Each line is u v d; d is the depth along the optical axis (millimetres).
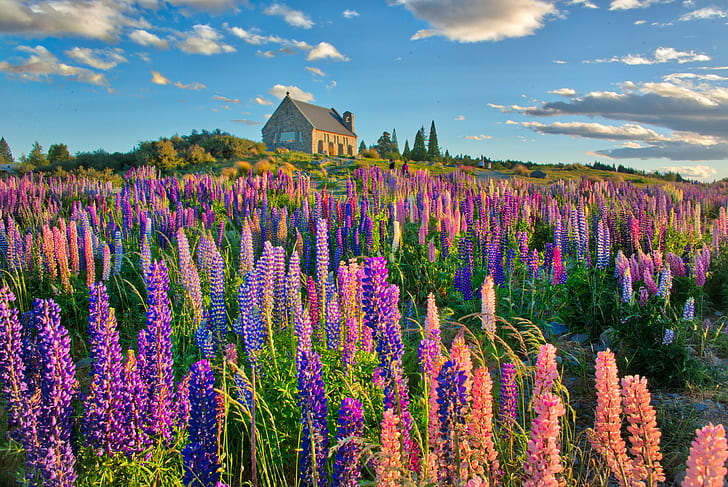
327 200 11891
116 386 3531
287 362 4402
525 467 2336
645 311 5598
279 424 4020
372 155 54719
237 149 51312
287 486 3809
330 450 2709
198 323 5805
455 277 7344
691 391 4855
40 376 3510
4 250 8742
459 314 7020
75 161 45594
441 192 15383
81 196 16328
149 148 43875
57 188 16422
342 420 2955
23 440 3404
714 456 1845
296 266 5383
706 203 17078
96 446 3520
